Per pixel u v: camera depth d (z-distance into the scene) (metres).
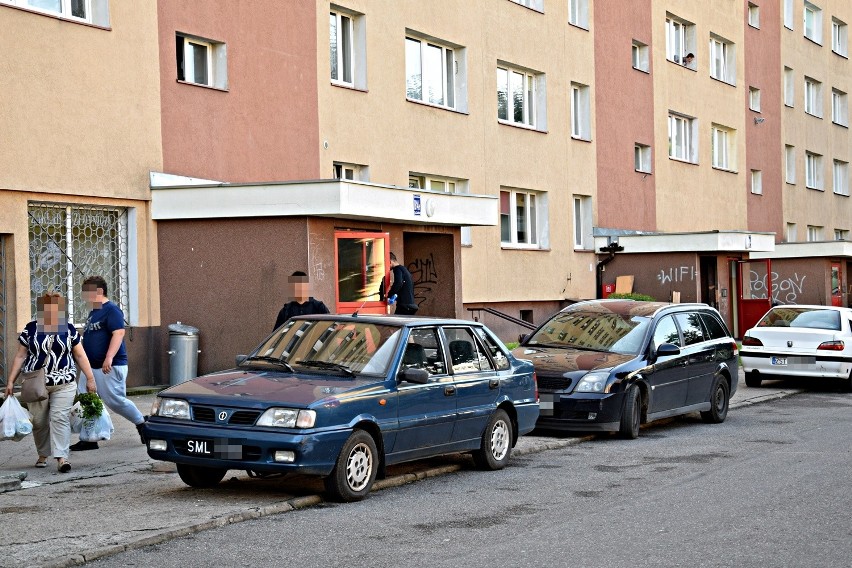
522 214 28.22
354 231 18.08
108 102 16.39
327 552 7.09
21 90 14.97
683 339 14.94
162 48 17.39
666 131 35.22
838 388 21.67
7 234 14.88
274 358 9.81
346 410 8.79
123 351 11.53
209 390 8.91
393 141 23.06
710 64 38.69
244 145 19.03
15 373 10.12
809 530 7.82
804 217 46.69
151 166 17.20
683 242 30.44
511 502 9.01
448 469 10.77
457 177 25.31
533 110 28.77
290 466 8.38
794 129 45.84
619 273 31.44
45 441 10.39
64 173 15.62
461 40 25.38
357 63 22.31
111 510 8.37
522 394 11.39
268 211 16.86
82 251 16.31
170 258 17.42
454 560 6.86
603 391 13.09
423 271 21.83
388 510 8.61
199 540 7.46
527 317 28.23
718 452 12.19
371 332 9.91
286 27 20.02
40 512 8.29
